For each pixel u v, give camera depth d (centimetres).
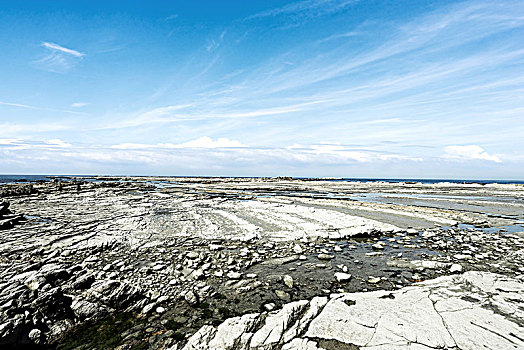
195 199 3475
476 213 2439
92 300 775
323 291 862
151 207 2638
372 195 4462
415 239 1530
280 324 646
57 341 623
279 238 1498
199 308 758
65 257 1153
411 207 2755
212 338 605
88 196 3703
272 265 1097
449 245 1397
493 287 804
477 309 686
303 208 2511
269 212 2305
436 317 659
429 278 966
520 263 1106
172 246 1334
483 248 1337
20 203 2830
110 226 1711
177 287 884
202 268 1041
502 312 669
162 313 734
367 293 802
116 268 1041
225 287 888
